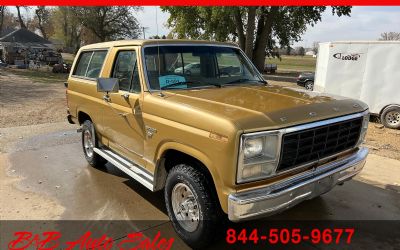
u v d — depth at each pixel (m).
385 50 11.20
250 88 4.45
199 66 4.61
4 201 4.79
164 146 3.82
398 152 7.61
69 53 67.81
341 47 12.11
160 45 4.46
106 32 54.88
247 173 3.10
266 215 3.22
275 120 3.19
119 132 4.84
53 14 64.94
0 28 53.59
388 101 11.29
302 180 3.44
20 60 35.75
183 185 3.71
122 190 5.18
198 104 3.57
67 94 6.48
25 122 9.73
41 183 5.42
